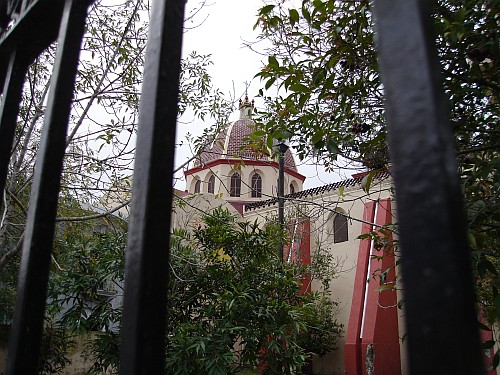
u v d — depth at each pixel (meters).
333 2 3.53
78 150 6.08
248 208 19.67
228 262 6.95
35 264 1.21
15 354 1.13
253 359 6.36
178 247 6.87
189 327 5.91
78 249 6.50
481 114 3.54
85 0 1.43
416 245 0.57
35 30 1.65
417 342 0.54
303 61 3.80
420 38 0.63
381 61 0.67
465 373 0.50
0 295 7.04
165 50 1.06
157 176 0.97
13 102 1.70
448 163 0.58
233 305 6.05
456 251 0.54
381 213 15.41
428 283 0.55
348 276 16.94
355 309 15.40
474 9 3.37
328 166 4.61
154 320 0.89
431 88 0.61
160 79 1.03
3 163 1.66
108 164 5.70
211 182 23.22
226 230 7.02
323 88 3.66
